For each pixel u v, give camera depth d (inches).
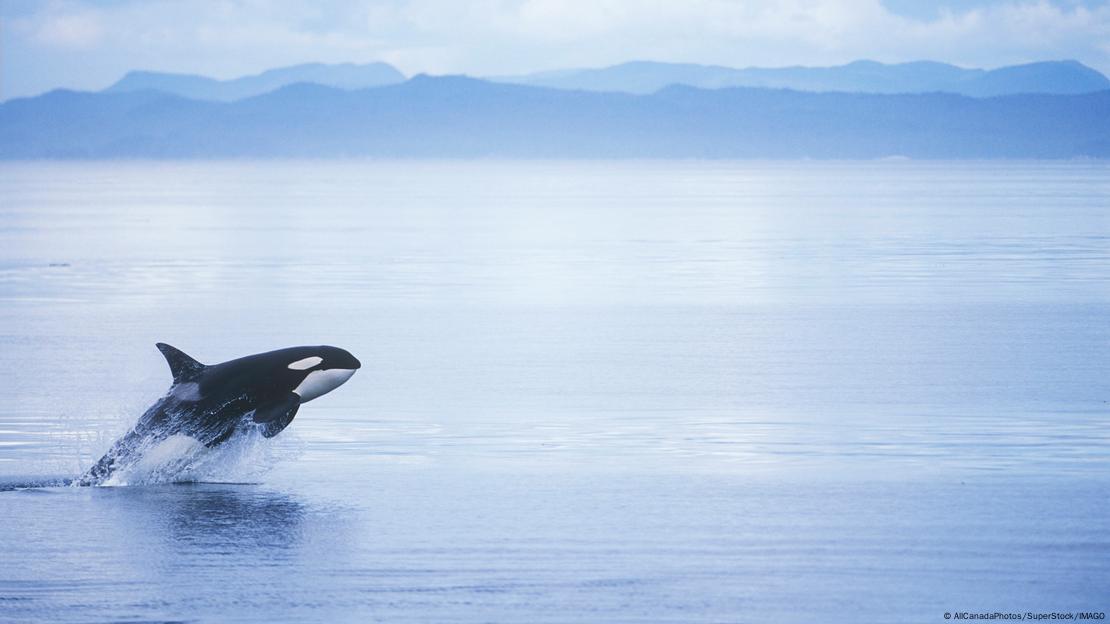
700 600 1600.6
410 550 1813.5
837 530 1898.4
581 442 2583.7
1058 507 2026.3
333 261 7519.7
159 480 2240.4
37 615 1563.7
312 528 1931.6
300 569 1731.1
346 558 1777.8
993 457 2418.8
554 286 5920.3
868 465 2356.1
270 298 5452.8
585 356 3752.5
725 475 2276.1
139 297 5551.2
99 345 4057.6
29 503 2096.5
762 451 2488.9
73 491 2185.0
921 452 2468.0
